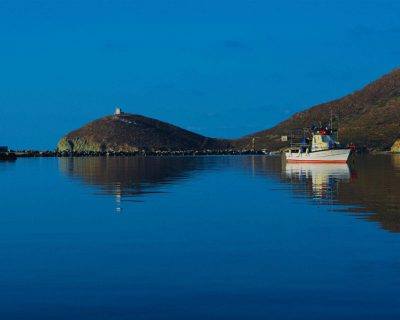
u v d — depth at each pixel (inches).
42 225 1269.7
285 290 713.6
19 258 908.6
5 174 3774.6
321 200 1763.0
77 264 863.7
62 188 2396.7
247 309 644.1
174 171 4109.3
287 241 1037.8
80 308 651.5
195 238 1083.3
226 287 730.8
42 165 5880.9
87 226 1247.5
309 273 794.2
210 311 639.1
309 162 5241.1
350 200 1744.6
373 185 2388.0
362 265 833.5
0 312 639.1
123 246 1007.0
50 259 900.0
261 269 822.5
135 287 734.5
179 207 1609.3
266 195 1973.4
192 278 776.3
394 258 875.4
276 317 617.9
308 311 634.2
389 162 5457.7
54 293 708.7
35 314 631.8
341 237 1067.9
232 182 2728.8
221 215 1416.1
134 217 1395.2
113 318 618.8
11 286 741.3
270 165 5349.4
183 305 659.4
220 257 906.1
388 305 647.8
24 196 2017.7
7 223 1302.9
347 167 4365.2
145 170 4340.6
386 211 1451.8
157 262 874.1
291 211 1478.8
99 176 3417.8
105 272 813.2
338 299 673.0
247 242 1034.7
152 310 643.5
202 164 5940.0
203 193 2081.7
